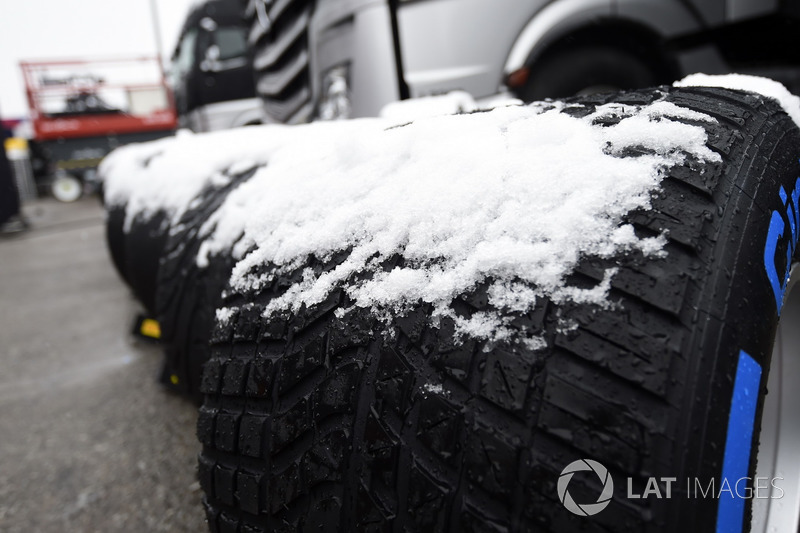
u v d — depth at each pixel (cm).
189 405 166
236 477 63
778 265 54
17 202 662
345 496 52
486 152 58
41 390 190
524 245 49
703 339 44
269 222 77
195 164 126
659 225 48
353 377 53
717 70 193
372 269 57
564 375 43
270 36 252
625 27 184
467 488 44
